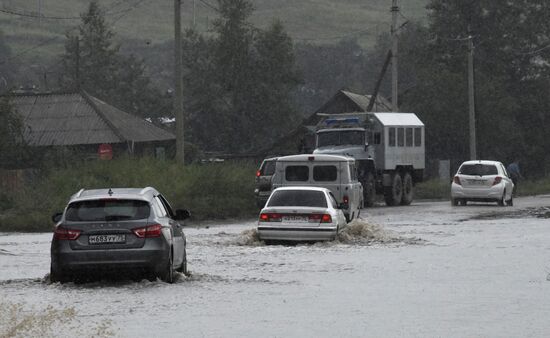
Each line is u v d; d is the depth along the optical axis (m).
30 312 37.88
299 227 67.19
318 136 125.75
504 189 120.50
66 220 46.75
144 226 46.47
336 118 126.94
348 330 33.34
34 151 138.38
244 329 33.75
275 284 46.72
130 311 38.34
